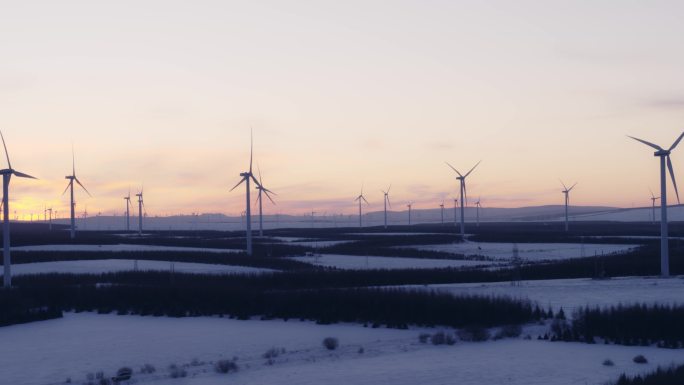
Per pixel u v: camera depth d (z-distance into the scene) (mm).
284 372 32562
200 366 34406
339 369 33125
